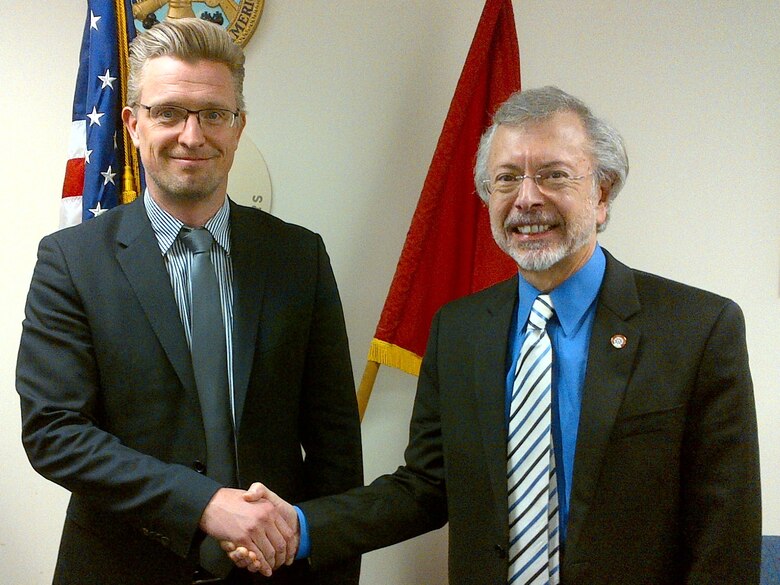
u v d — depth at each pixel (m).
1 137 1.78
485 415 1.10
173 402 1.17
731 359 1.01
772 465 1.88
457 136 1.70
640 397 1.02
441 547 1.94
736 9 1.85
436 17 1.88
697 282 1.88
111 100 1.57
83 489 1.11
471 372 1.15
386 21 1.87
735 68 1.86
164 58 1.18
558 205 1.05
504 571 1.05
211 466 1.18
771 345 1.88
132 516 1.10
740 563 0.99
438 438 1.25
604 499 1.01
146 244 1.23
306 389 1.36
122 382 1.17
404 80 1.88
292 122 1.85
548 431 1.05
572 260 1.11
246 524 1.08
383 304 1.92
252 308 1.25
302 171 1.86
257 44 1.82
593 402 1.03
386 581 1.94
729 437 1.00
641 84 1.87
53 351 1.16
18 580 1.85
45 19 1.77
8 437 1.82
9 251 1.80
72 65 1.79
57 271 1.20
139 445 1.17
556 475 1.06
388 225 1.90
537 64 1.88
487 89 1.72
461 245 1.73
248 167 1.83
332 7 1.85
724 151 1.87
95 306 1.18
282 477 1.26
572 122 1.07
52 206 1.80
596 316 1.09
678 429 1.01
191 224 1.26
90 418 1.17
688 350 1.03
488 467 1.08
